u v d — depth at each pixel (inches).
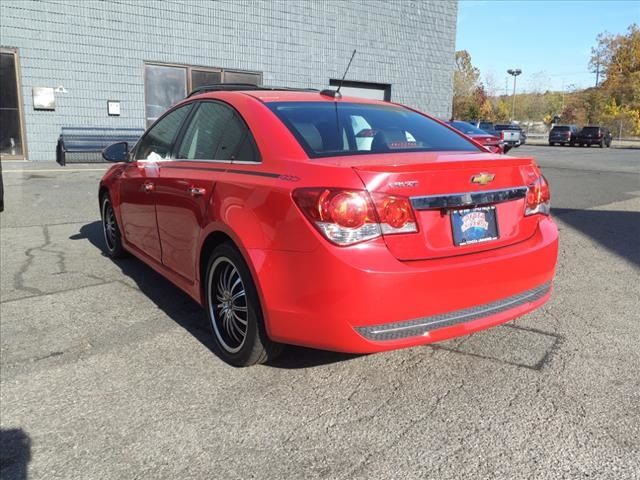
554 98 3567.9
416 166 107.6
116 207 207.5
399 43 856.3
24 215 316.8
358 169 105.2
